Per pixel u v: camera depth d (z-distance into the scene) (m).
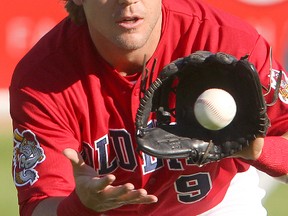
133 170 14.62
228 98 12.44
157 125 12.87
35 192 13.72
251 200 16.53
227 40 14.51
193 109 12.78
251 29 14.95
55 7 43.53
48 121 14.01
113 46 13.84
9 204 29.50
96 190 11.85
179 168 14.72
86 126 14.22
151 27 13.40
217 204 16.14
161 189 14.98
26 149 14.07
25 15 43.28
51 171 13.78
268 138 13.89
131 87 14.11
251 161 13.71
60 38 14.58
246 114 12.56
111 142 14.44
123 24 13.14
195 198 15.34
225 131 12.66
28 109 14.08
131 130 14.32
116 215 15.60
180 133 12.74
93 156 14.45
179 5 14.81
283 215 28.30
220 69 12.56
